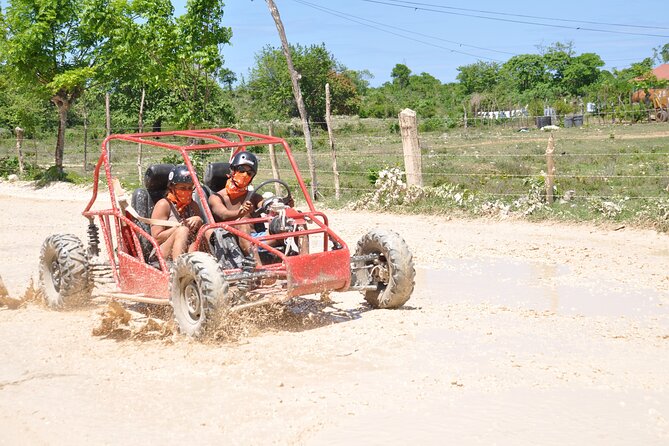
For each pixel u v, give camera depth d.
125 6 24.44
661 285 9.30
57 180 26.73
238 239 7.64
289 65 20.22
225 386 5.66
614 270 10.30
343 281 7.37
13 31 25.84
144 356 6.50
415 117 17.28
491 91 122.81
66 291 8.22
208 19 23.66
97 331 7.25
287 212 7.64
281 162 30.08
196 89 25.11
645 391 5.41
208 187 8.34
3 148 42.84
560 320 7.52
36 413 5.22
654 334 6.96
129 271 8.08
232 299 7.01
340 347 6.60
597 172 22.56
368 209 17.22
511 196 16.55
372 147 43.41
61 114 27.17
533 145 39.38
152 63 24.08
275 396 5.42
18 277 10.41
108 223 8.52
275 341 6.84
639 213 13.81
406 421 4.89
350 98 94.12
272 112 79.38
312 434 4.71
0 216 17.91
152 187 8.20
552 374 5.78
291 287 6.98
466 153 35.53
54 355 6.59
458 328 7.20
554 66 118.12
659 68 105.25
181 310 7.04
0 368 6.26
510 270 10.48
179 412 5.16
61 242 8.36
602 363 6.05
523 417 4.94
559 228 13.98
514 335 6.93
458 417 4.95
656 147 33.25
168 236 7.70
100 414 5.16
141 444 4.64
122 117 55.72
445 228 14.52
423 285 9.55
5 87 33.22
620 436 4.64
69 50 26.16
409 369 5.96
